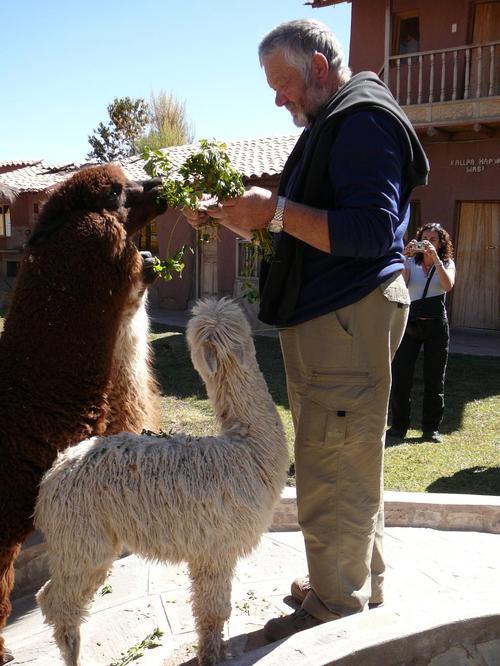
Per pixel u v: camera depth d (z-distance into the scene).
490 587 3.61
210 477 2.57
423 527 4.40
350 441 2.74
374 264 2.71
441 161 15.11
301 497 2.87
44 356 2.94
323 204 2.67
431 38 15.34
